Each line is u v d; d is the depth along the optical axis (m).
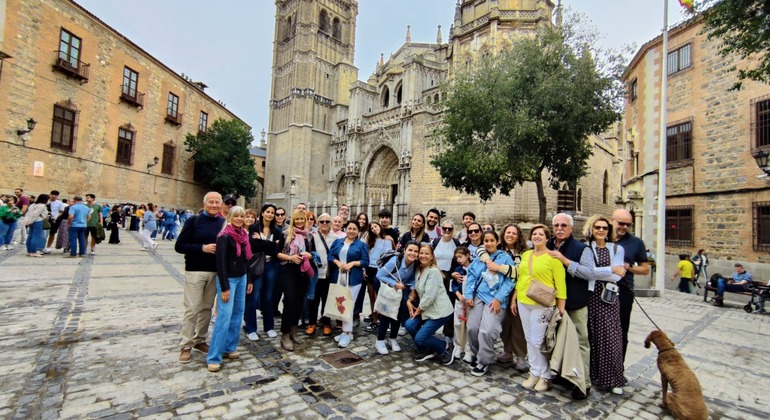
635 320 8.52
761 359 5.97
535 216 25.75
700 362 5.81
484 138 15.95
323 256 6.50
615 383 4.54
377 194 42.78
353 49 54.59
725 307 10.49
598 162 33.03
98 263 11.66
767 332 7.65
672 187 15.95
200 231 5.10
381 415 3.86
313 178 48.44
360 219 7.47
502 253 5.28
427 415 3.91
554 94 14.02
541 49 15.25
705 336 7.26
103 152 24.77
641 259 4.86
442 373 5.11
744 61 13.65
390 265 5.80
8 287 7.99
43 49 20.73
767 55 7.96
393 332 5.94
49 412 3.49
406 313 5.89
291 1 51.88
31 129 19.62
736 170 13.80
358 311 7.16
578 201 28.70
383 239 7.45
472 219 7.54
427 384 4.71
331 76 51.72
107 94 24.98
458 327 5.62
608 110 14.58
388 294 5.64
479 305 5.26
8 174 19.20
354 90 44.78
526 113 14.28
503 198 26.42
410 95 36.47
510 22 29.45
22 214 14.46
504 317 5.45
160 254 15.04
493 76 15.69
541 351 4.57
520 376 5.14
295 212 6.20
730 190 13.89
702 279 13.91
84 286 8.50
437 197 32.06
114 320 6.30
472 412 4.03
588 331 4.78
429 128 33.59
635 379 5.14
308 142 47.88
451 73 33.81
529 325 4.73
